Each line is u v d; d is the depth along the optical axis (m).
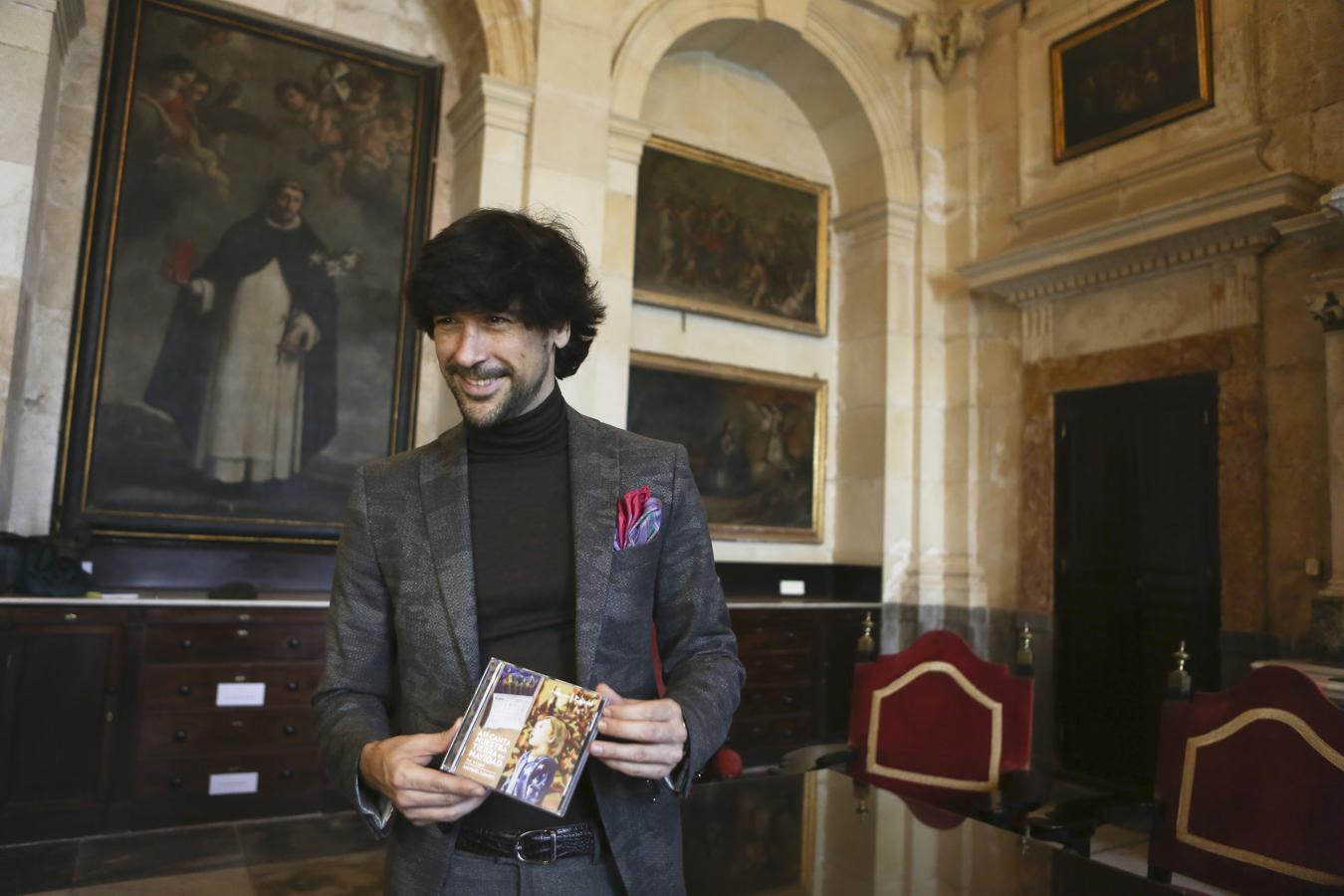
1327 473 5.63
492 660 1.31
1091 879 2.15
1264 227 5.90
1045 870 2.22
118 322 5.67
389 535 1.52
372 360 6.42
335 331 6.32
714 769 3.43
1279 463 5.91
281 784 5.29
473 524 1.51
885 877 2.16
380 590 1.55
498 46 6.38
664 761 1.26
